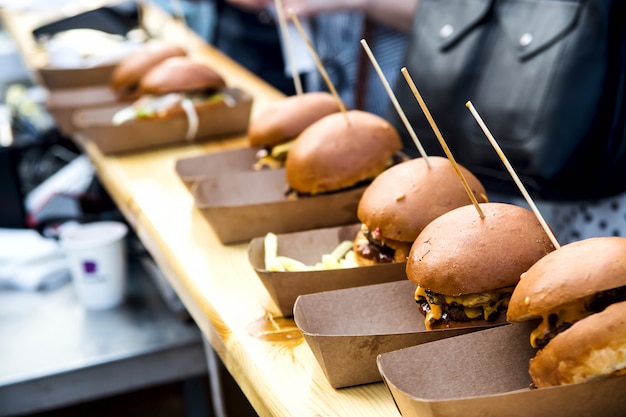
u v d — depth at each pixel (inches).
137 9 144.6
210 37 181.2
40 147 124.3
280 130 78.2
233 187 74.3
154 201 82.4
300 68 139.4
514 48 78.3
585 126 73.7
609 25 71.7
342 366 46.8
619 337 38.5
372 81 130.7
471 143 83.0
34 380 82.1
